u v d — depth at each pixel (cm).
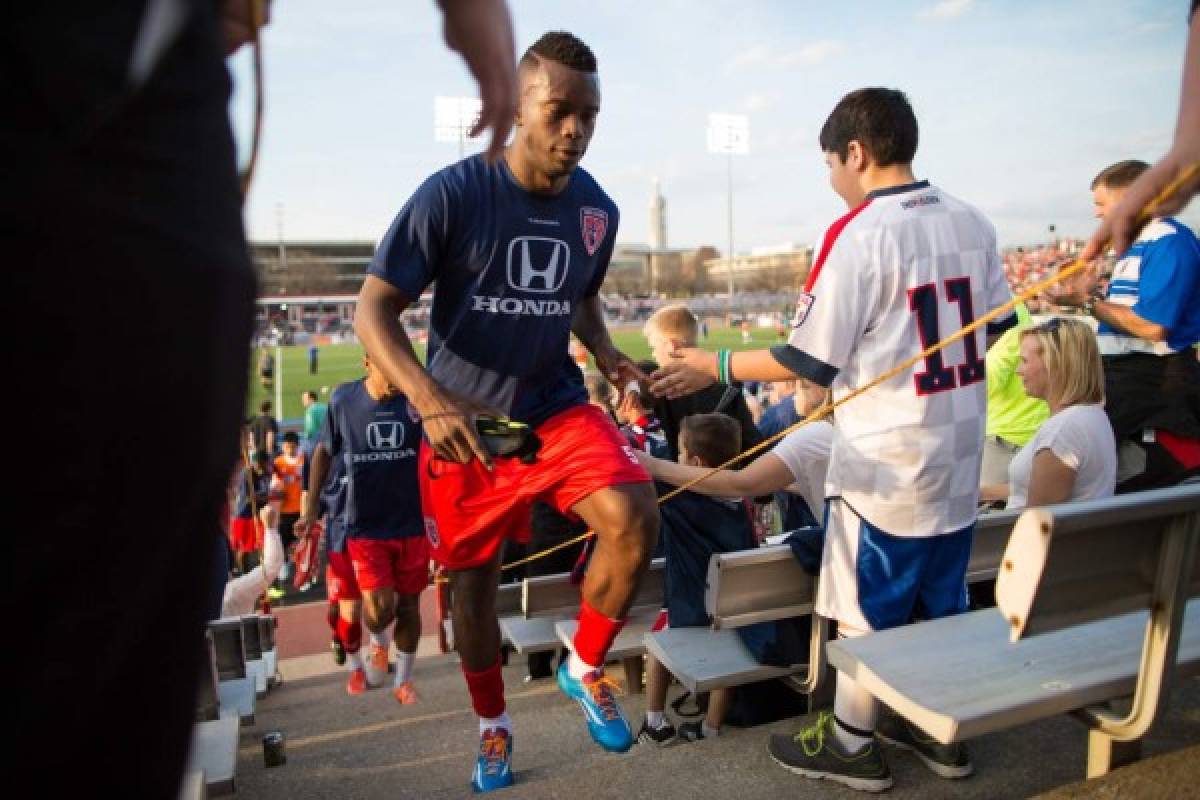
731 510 352
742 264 13325
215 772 236
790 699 352
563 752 357
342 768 364
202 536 71
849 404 257
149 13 55
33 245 52
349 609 632
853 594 253
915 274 245
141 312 57
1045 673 200
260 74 78
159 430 60
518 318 264
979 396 256
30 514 55
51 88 53
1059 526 151
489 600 282
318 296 10312
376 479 573
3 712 56
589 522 259
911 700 188
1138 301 395
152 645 67
